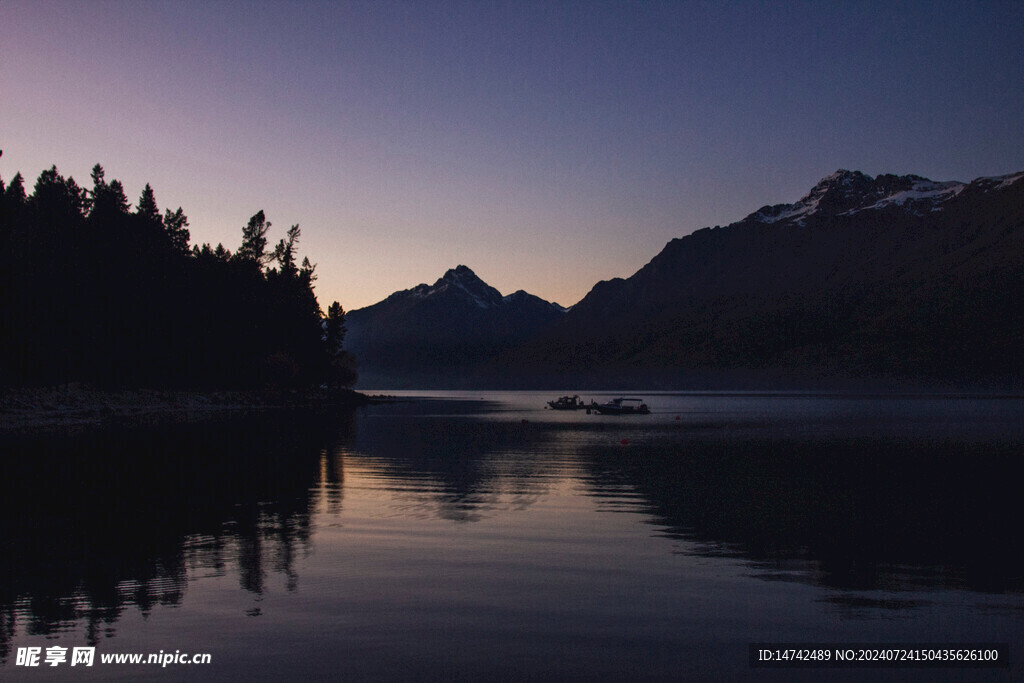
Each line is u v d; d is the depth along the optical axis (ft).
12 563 51.47
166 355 342.23
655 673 32.99
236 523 66.54
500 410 420.36
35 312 262.06
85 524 66.03
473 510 74.08
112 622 39.11
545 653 35.14
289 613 40.57
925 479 99.40
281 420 259.80
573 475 104.47
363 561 52.24
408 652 35.12
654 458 129.80
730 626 39.09
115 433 178.09
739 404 488.02
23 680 31.94
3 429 190.80
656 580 47.60
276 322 448.65
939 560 53.16
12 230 262.26
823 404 470.39
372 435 191.72
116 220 315.17
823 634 37.96
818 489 89.92
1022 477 101.40
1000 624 39.52
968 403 469.57
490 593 44.55
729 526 65.77
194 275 373.20
